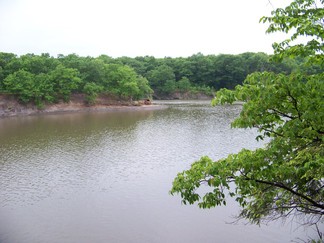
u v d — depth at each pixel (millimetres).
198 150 32969
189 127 49188
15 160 29844
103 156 31016
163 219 17391
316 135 6531
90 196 20828
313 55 6719
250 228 16062
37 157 30891
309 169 6855
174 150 33188
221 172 7020
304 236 14438
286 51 6840
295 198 8867
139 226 16672
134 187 22266
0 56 82125
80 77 88000
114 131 46188
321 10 6582
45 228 16656
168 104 95875
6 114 71125
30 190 22094
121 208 18922
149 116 65438
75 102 84375
